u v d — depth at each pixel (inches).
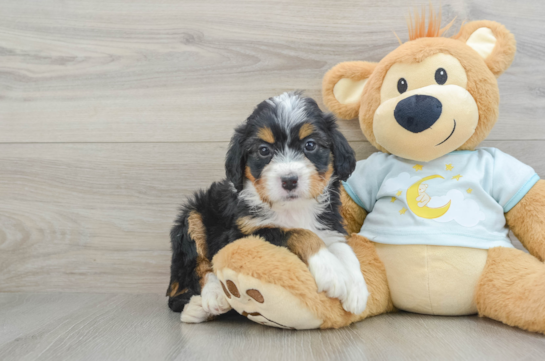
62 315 26.2
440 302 24.5
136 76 31.3
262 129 23.3
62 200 31.4
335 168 24.5
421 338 21.6
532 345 20.7
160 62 31.2
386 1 30.4
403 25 30.4
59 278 31.4
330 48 30.7
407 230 25.0
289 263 21.8
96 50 31.4
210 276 25.7
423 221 24.9
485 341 21.1
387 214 26.0
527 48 30.1
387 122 25.3
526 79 30.1
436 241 24.3
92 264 31.4
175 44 31.2
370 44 30.5
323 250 22.7
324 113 25.0
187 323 24.7
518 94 30.1
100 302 29.0
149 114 31.3
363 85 28.3
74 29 31.4
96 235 31.4
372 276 25.1
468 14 30.0
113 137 31.4
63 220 31.4
